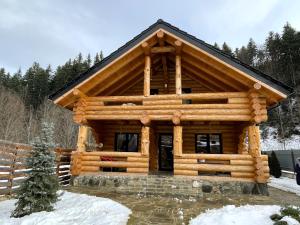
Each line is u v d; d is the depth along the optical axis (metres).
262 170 9.30
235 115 10.10
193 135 13.20
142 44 10.60
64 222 5.56
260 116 9.52
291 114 41.97
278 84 9.26
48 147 6.57
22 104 38.72
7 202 7.41
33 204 6.12
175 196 8.87
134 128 13.84
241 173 9.60
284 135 39.91
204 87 13.27
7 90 42.50
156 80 13.94
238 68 9.66
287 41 53.28
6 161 8.23
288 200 8.38
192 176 9.80
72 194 8.43
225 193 9.30
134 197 8.46
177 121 10.28
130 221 5.75
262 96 9.74
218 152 12.88
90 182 10.32
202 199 8.30
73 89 10.75
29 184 6.16
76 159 10.66
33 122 37.06
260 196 8.92
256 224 5.52
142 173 10.29
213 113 10.24
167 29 10.44
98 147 13.36
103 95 12.60
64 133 33.25
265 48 68.44
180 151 10.12
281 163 23.20
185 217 6.16
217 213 6.41
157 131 13.51
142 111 10.77
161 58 12.56
